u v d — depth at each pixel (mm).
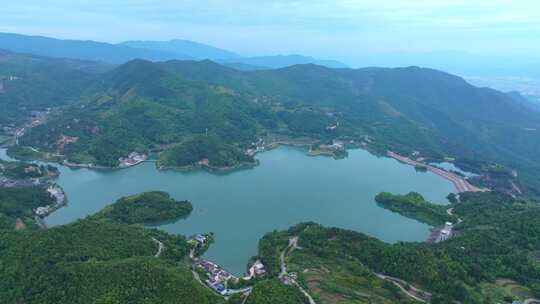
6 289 168625
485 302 184250
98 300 158625
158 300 164375
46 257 184875
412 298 187875
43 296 163125
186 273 192250
